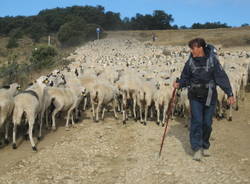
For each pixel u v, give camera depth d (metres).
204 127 8.34
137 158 8.68
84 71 17.69
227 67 17.39
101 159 8.66
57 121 12.73
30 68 25.11
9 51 60.22
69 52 45.91
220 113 12.55
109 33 86.56
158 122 12.09
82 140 10.18
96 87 12.36
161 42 60.81
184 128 11.58
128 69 18.11
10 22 95.31
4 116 9.27
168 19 115.81
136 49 41.91
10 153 9.16
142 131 11.18
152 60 24.59
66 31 74.50
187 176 7.55
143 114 13.80
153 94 12.18
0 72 22.02
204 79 8.02
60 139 10.36
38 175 7.65
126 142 10.01
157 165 8.19
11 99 9.44
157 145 9.68
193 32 75.38
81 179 7.48
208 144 8.66
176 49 40.09
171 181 7.32
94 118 12.74
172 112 12.70
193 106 8.23
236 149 9.35
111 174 7.75
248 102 15.51
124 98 12.65
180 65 19.75
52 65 28.73
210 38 56.91
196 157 8.41
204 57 8.05
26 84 20.50
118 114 13.95
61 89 11.55
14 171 7.86
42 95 10.53
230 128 11.41
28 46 71.38
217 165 8.16
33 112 9.65
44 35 85.50
